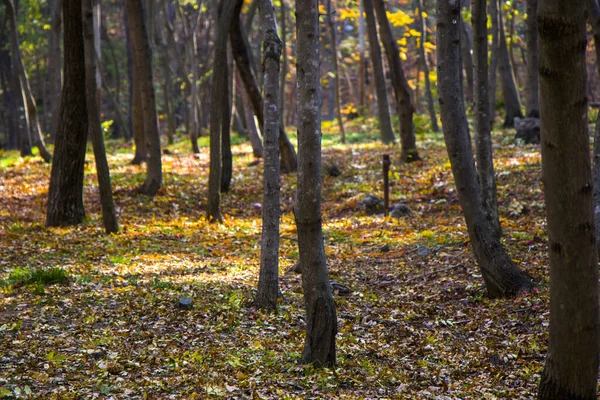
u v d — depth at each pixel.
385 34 20.98
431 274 9.95
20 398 5.09
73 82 14.34
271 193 8.35
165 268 10.64
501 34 26.11
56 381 5.56
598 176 8.73
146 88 18.25
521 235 11.30
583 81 3.79
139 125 24.05
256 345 6.82
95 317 7.56
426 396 5.50
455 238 12.01
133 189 18.67
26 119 27.53
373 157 22.58
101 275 9.84
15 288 8.86
